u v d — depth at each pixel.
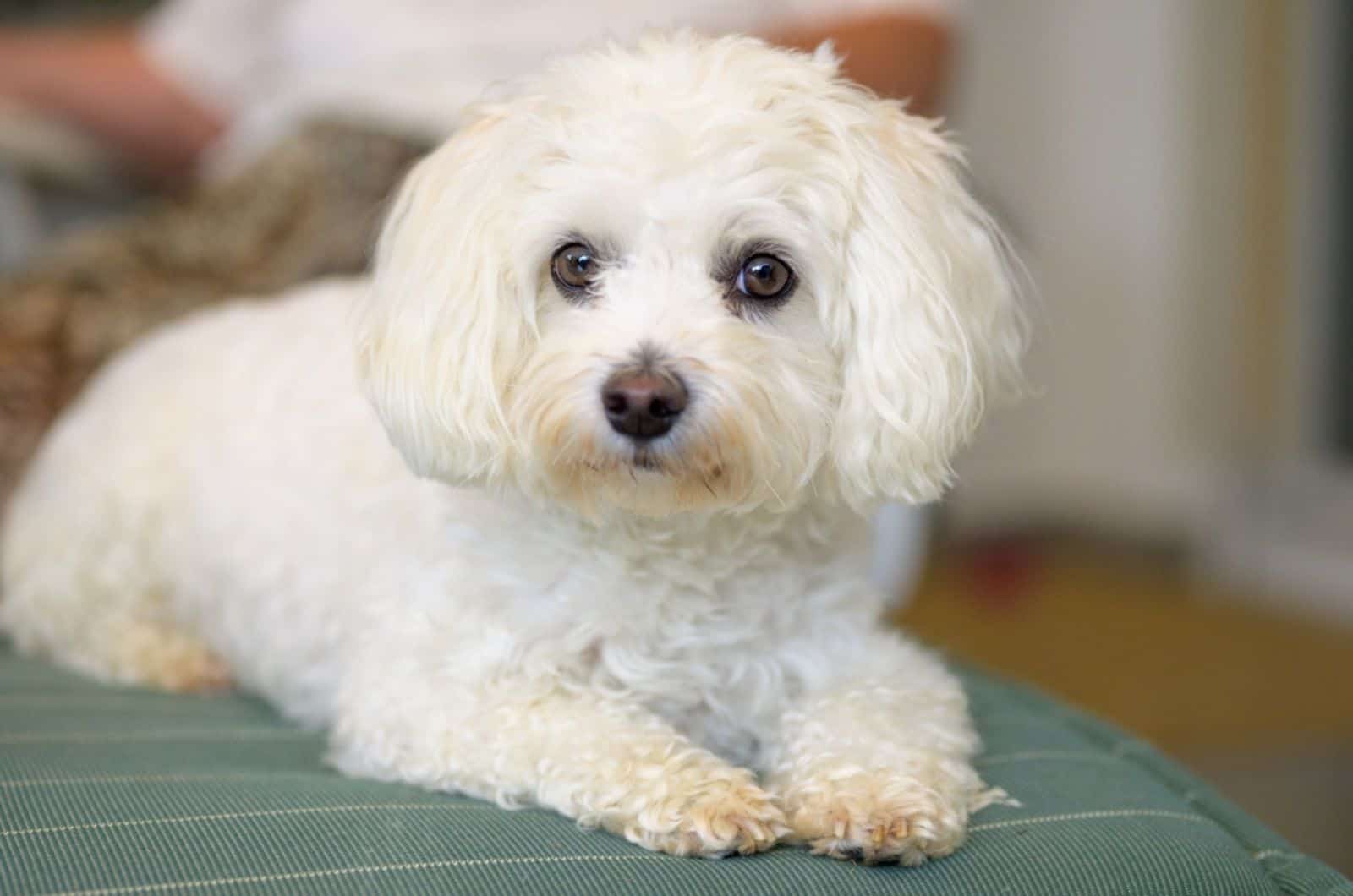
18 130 3.35
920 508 2.56
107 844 1.34
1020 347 1.83
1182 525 4.95
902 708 1.60
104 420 2.32
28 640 2.29
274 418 2.05
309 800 1.47
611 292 1.55
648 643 1.65
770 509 1.59
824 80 1.64
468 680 1.62
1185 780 1.71
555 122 1.57
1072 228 5.07
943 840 1.36
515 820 1.44
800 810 1.41
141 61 3.69
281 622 1.96
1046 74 5.00
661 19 3.24
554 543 1.62
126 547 2.23
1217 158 4.81
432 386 1.60
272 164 3.06
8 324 2.77
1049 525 5.18
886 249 1.58
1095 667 3.98
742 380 1.48
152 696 2.07
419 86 3.25
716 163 1.52
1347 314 4.63
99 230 3.10
